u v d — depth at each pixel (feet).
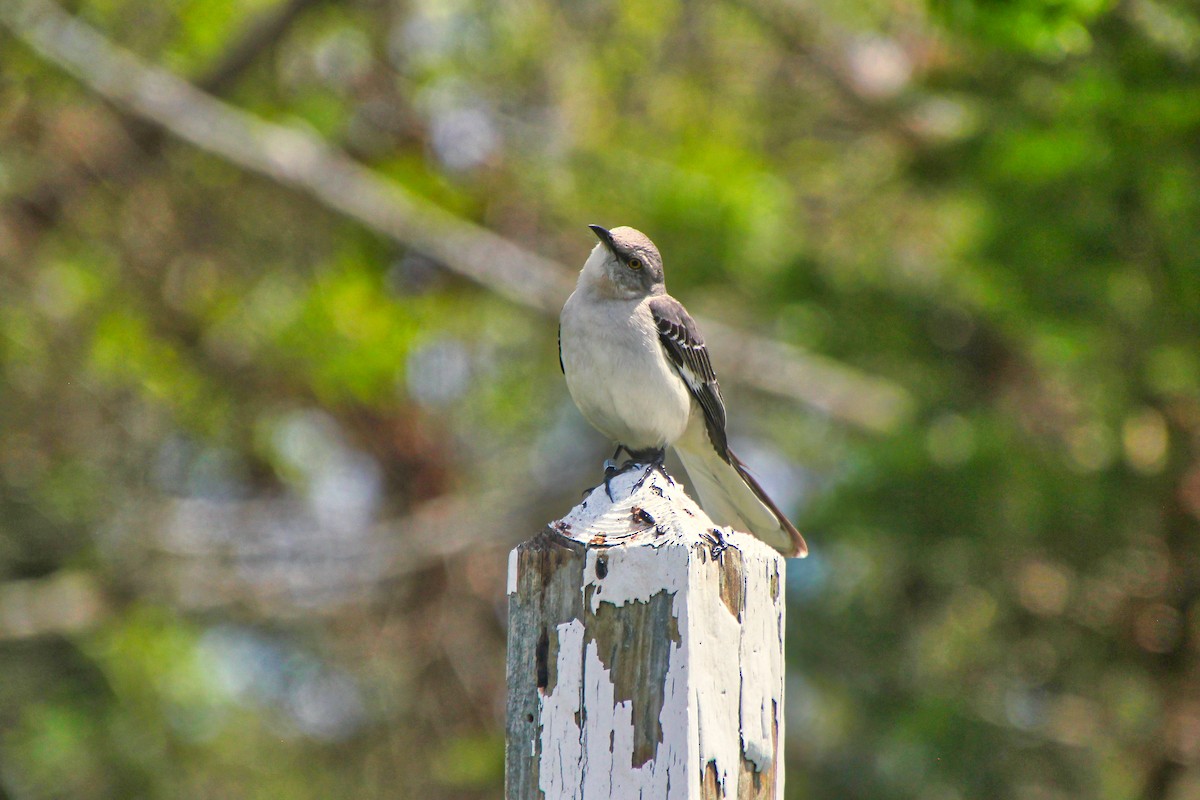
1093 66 31.35
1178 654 35.78
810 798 35.96
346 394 52.60
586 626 12.85
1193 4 30.30
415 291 54.29
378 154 54.29
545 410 54.08
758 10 51.52
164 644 47.11
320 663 49.83
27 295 50.11
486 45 54.29
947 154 42.96
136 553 47.93
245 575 49.19
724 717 12.76
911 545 36.68
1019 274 36.11
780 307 45.57
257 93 53.88
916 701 36.01
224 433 52.65
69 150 51.78
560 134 53.11
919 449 36.96
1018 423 39.32
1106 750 35.73
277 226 54.34
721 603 12.94
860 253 47.01
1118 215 33.71
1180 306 33.83
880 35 49.93
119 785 43.91
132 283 52.75
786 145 54.19
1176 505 35.99
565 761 12.69
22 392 49.08
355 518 52.75
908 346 43.34
